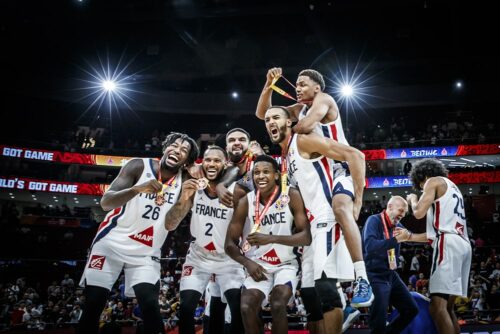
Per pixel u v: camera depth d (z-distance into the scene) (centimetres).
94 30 2934
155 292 468
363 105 2952
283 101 3008
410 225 2144
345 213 407
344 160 424
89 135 2809
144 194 477
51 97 2838
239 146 559
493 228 2072
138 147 2888
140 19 2789
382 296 545
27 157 2580
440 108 2955
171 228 485
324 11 2697
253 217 457
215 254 516
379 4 2617
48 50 2941
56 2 2700
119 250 466
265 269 441
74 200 2905
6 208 2425
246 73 2966
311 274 436
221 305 538
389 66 2875
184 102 3033
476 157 2739
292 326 1008
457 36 2770
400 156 2639
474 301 1184
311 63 2964
